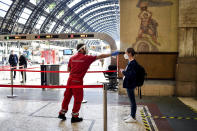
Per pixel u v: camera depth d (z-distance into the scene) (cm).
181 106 456
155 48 589
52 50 1838
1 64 1803
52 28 3884
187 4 555
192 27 557
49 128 313
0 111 412
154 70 589
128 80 326
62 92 654
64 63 2720
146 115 385
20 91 673
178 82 566
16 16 2758
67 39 839
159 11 581
